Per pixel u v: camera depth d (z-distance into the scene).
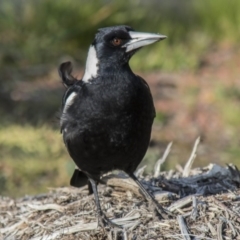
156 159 12.66
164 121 16.44
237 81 18.48
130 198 8.51
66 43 20.47
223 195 8.30
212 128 16.14
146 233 7.70
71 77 9.17
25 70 18.98
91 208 8.45
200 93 17.97
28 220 8.57
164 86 18.50
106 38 7.88
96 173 8.31
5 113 16.14
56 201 8.88
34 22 20.47
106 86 7.79
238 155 14.48
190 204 8.08
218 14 21.98
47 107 16.38
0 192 12.28
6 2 20.70
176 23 21.91
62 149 14.23
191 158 9.61
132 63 19.83
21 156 13.86
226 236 7.57
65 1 20.56
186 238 7.53
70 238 7.89
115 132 7.81
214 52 20.73
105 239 7.77
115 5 20.89
